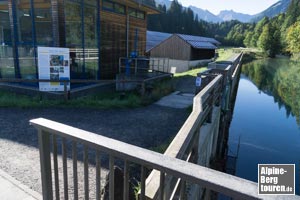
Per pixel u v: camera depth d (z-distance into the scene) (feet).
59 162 13.98
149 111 27.02
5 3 34.24
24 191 10.62
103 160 14.49
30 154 15.02
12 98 28.35
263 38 238.48
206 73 26.37
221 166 30.07
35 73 33.17
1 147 15.93
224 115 31.71
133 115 25.22
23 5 35.63
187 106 29.48
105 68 39.27
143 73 45.75
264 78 120.78
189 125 9.71
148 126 21.84
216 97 23.65
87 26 36.55
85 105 27.73
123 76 40.27
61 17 30.45
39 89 28.22
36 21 37.83
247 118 61.46
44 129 6.95
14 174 12.53
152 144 17.74
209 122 20.48
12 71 35.42
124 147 5.33
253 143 46.47
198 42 103.40
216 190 3.98
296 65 169.27
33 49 32.63
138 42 50.65
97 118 23.73
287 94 89.92
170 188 7.04
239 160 39.04
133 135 19.48
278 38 232.73
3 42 36.32
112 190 5.69
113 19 39.99
